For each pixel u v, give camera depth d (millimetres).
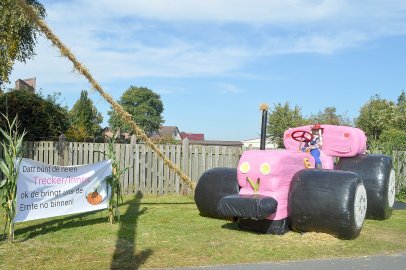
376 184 8766
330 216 6762
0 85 15430
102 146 12562
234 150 12930
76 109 35344
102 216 8852
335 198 6734
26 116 15242
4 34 12664
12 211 6617
